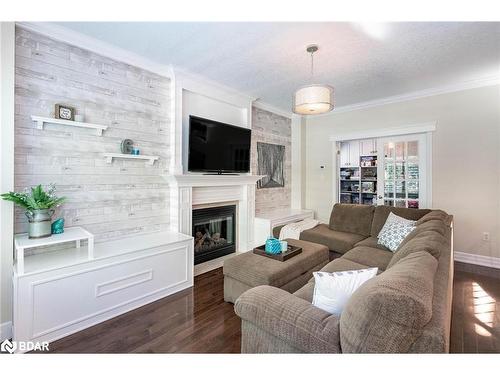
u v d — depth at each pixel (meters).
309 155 5.20
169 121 3.09
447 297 1.11
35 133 2.14
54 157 2.25
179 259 2.71
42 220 1.98
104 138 2.56
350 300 1.05
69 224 2.35
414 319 0.87
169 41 2.41
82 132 2.41
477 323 2.07
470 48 2.55
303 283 2.47
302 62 2.84
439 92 3.70
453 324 2.05
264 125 4.59
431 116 3.79
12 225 1.91
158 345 1.82
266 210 4.69
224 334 1.94
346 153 6.43
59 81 2.27
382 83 3.50
